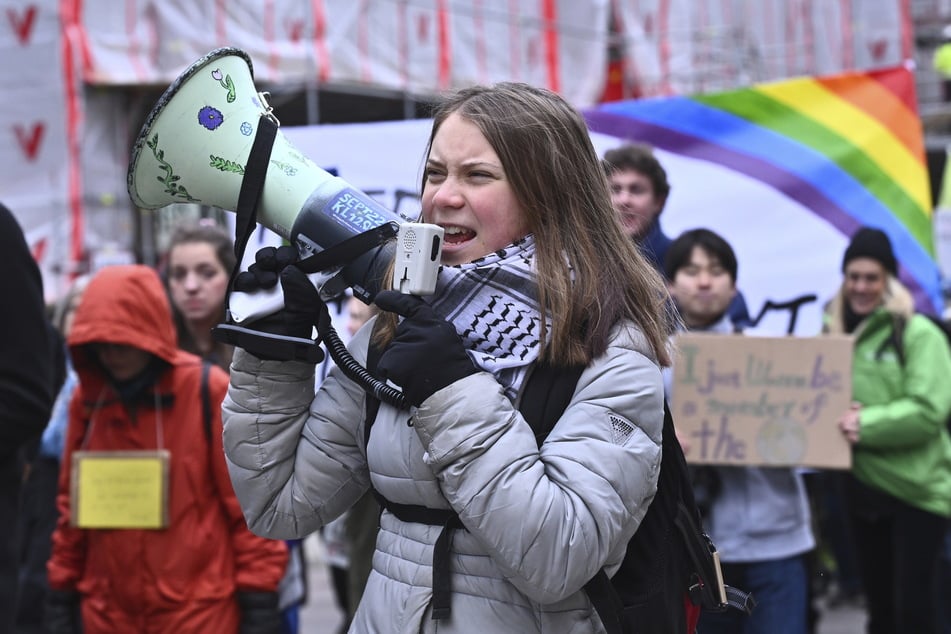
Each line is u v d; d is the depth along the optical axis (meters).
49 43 16.38
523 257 3.34
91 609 6.00
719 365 7.10
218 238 7.38
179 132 3.43
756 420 7.05
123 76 16.80
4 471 4.79
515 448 3.08
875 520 8.19
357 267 3.37
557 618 3.24
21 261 4.74
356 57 19.34
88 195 16.62
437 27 20.58
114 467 5.93
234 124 3.45
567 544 3.04
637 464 3.17
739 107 9.01
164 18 17.31
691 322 7.51
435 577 3.23
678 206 9.05
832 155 8.92
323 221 3.33
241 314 3.44
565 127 3.44
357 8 19.36
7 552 4.76
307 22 18.67
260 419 3.55
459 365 3.11
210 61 3.41
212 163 3.45
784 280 8.93
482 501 3.05
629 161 7.79
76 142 16.44
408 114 19.55
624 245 3.47
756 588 6.93
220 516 5.93
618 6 24.05
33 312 4.77
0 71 16.47
